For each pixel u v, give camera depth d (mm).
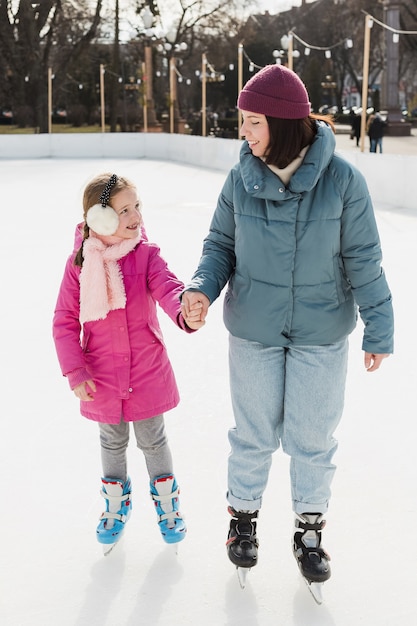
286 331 2410
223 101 56812
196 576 2572
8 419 4004
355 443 3637
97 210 2434
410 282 6992
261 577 2562
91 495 3166
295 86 2273
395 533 2832
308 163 2289
